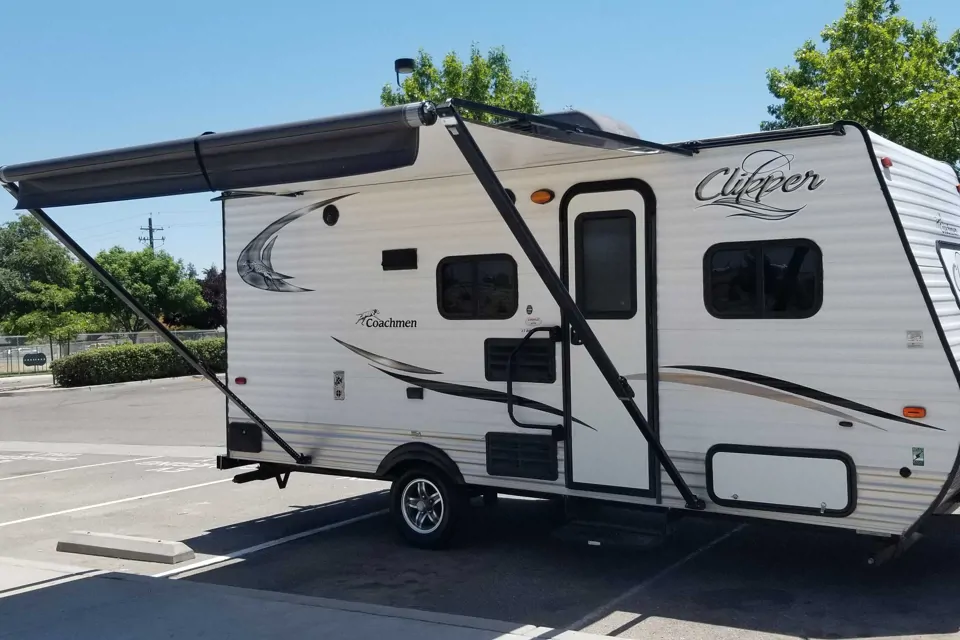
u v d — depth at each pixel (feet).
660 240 19.53
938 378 16.53
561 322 20.90
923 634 16.28
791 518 18.10
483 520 25.35
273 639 16.14
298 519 27.45
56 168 19.83
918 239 17.65
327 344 24.99
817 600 18.26
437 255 22.91
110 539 24.29
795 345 17.97
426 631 16.29
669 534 19.92
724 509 18.90
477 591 19.67
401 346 23.59
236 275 26.81
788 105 49.19
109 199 19.60
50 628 17.04
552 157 20.29
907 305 16.84
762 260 18.34
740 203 18.57
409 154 15.61
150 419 58.18
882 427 17.07
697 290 19.10
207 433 50.57
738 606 18.06
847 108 46.19
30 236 183.01
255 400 26.50
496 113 15.52
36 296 129.39
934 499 16.60
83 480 35.73
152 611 17.89
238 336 26.81
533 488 21.43
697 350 19.11
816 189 17.72
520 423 21.50
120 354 87.15
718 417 18.89
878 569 20.21
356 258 24.38
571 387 20.75
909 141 45.24
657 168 19.56
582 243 20.57
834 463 17.57
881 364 17.08
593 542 19.79
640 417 18.21
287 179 17.07
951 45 53.47
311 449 25.41
